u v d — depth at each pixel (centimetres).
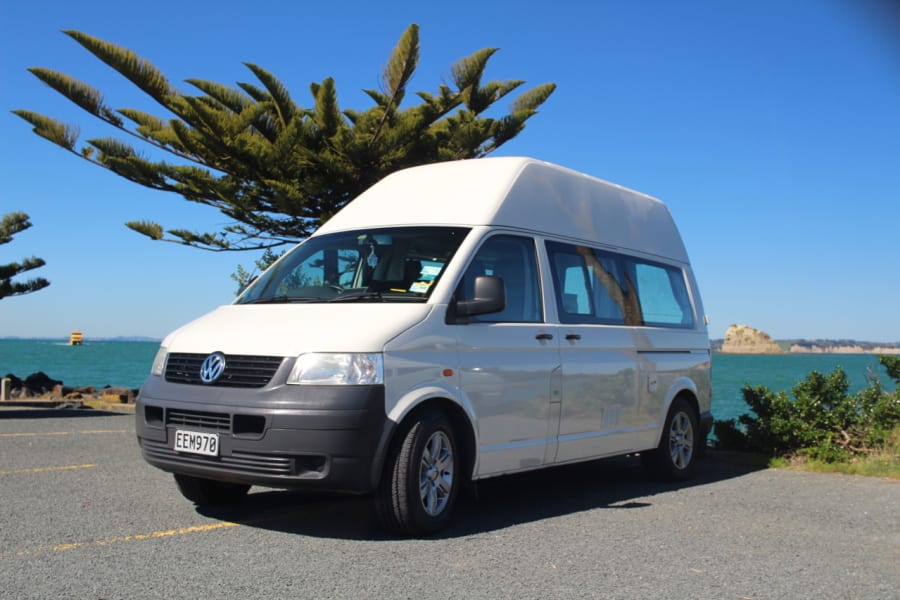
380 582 438
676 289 879
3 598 397
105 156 1516
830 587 459
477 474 588
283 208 1462
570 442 676
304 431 506
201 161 1527
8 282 1911
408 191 695
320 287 623
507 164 696
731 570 486
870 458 950
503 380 607
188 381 559
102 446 954
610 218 797
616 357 736
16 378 2091
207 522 574
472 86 1580
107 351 13600
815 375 1066
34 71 1419
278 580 436
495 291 574
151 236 1574
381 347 528
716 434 1058
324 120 1441
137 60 1426
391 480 529
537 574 463
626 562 496
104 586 420
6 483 699
